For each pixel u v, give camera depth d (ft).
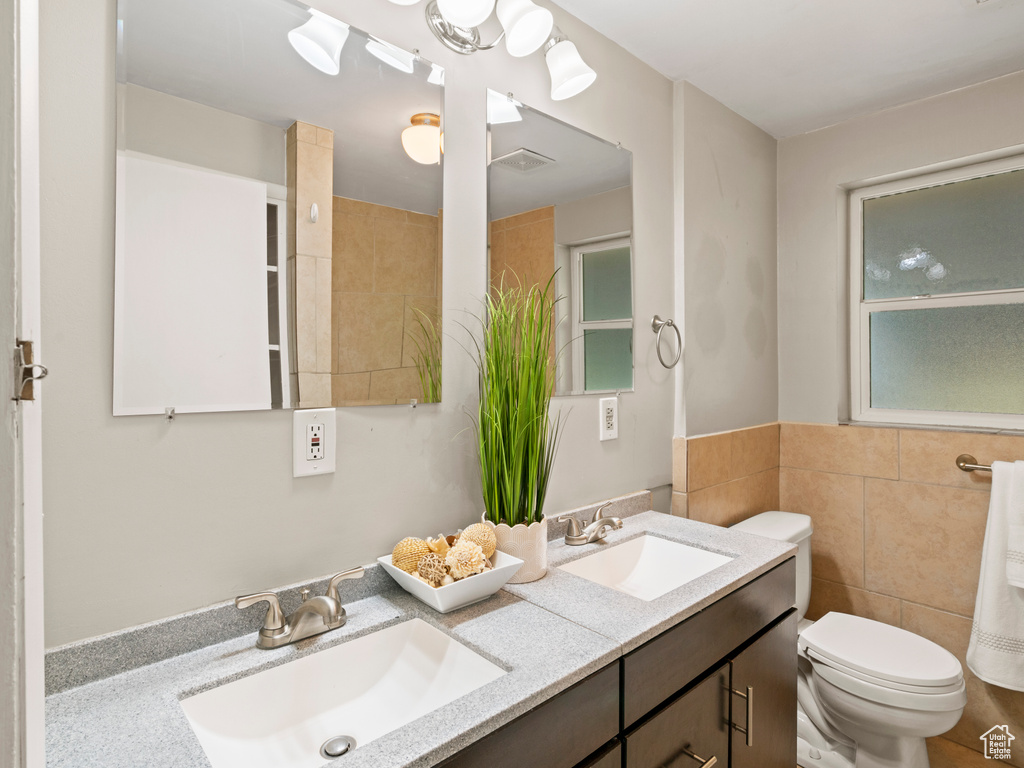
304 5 3.45
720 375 6.89
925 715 5.15
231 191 3.17
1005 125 6.28
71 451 2.67
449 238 4.25
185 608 3.03
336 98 3.61
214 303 3.10
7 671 1.03
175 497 2.98
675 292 6.38
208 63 3.10
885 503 7.06
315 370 3.50
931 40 5.63
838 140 7.52
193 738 2.32
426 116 4.09
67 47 2.66
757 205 7.64
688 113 6.44
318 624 3.17
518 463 3.98
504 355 4.01
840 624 6.25
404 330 3.97
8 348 1.03
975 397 6.74
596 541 4.94
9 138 1.04
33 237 1.38
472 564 3.45
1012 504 5.82
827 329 7.59
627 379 5.78
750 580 4.24
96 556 2.75
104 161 2.77
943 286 6.99
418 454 4.06
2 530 1.03
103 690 2.65
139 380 2.85
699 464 6.44
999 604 5.87
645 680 3.25
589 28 5.38
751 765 4.27
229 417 3.16
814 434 7.66
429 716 2.40
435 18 4.10
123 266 2.81
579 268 5.27
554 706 2.71
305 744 2.88
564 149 5.15
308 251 3.48
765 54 5.87
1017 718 6.16
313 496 3.51
